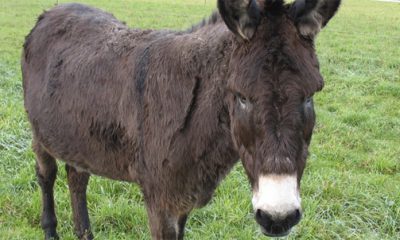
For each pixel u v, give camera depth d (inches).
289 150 92.7
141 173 132.4
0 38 503.8
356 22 787.4
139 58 132.8
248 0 98.1
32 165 220.4
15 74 359.9
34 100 160.9
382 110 328.2
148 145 127.6
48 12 173.3
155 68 127.3
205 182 125.3
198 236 178.2
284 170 91.9
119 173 141.9
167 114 123.3
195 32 129.0
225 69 108.6
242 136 100.1
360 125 300.4
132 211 191.2
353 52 516.4
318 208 199.9
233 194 205.5
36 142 170.1
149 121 126.9
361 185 220.1
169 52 126.0
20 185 207.2
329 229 187.2
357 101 346.6
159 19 695.1
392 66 453.1
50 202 178.4
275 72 94.9
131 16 708.7
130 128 131.6
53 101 151.8
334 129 289.0
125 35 145.6
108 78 138.2
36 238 177.2
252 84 95.5
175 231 134.3
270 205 91.0
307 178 221.9
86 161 149.4
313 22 100.0
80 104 143.4
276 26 98.8
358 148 267.4
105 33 150.6
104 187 207.2
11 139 241.8
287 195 91.2
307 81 95.5
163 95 124.0
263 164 93.4
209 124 117.2
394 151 263.0
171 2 954.1
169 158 123.4
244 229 182.4
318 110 321.4
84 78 143.4
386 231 191.3
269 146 93.0
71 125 147.1
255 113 95.3
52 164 175.6
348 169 240.4
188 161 122.3
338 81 392.5
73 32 157.3
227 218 189.2
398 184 224.2
